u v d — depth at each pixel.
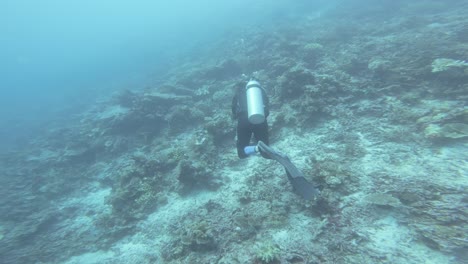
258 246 5.37
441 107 7.45
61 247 8.13
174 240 6.53
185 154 9.75
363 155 6.95
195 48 35.09
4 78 99.38
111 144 13.26
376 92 9.41
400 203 5.10
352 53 13.19
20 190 12.76
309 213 5.73
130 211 8.32
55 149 16.72
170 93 15.81
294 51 15.91
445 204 4.90
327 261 4.58
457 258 4.00
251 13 47.88
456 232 4.34
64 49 162.62
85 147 14.18
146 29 101.19
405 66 10.12
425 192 5.27
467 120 6.64
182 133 12.24
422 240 4.43
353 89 9.82
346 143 7.67
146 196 8.52
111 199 9.02
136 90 23.89
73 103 31.31
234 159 8.97
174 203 8.03
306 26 23.94
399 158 6.41
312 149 7.95
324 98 9.57
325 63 12.95
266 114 4.76
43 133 22.42
